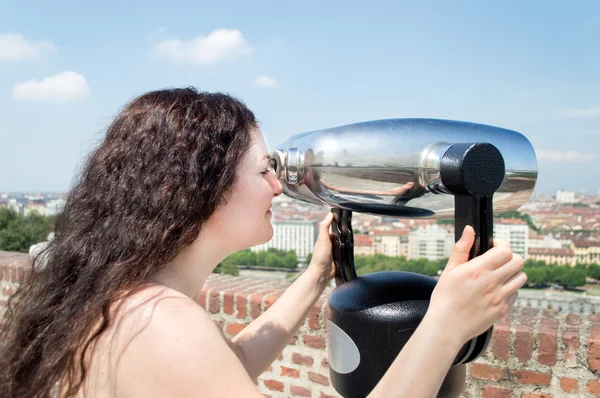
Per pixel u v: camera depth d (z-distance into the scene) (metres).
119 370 0.67
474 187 0.74
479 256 0.71
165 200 0.78
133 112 0.85
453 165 0.74
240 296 2.23
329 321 1.00
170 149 0.80
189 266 0.84
